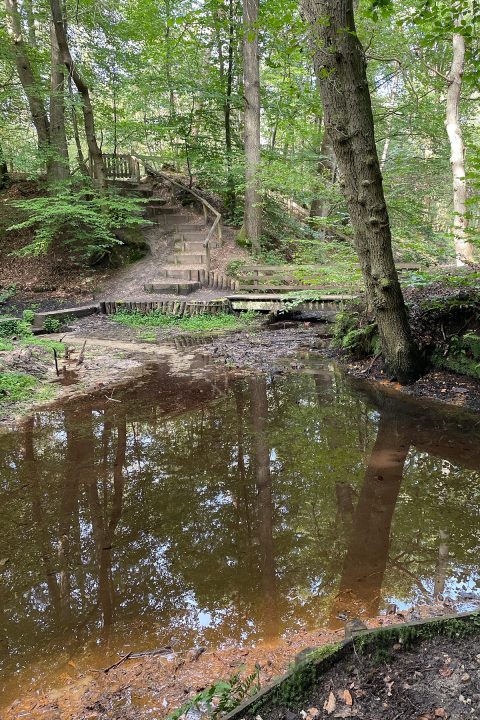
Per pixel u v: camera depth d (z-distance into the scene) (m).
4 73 17.09
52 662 2.35
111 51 15.42
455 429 5.15
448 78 10.50
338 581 2.89
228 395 6.57
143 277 14.05
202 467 4.49
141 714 1.98
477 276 6.14
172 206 17.50
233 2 13.24
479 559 3.05
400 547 3.22
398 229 11.13
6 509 3.84
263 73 15.28
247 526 3.53
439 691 1.47
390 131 14.20
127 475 4.37
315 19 5.15
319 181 13.02
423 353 6.64
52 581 2.99
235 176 15.77
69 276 14.46
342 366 7.80
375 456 4.61
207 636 2.47
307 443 4.96
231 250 14.93
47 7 14.99
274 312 11.38
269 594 2.79
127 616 2.65
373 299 6.44
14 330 9.98
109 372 7.66
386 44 11.06
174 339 9.86
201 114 16.61
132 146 23.14
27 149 14.88
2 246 15.22
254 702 1.45
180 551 3.25
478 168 5.75
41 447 5.00
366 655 1.61
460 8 4.82
